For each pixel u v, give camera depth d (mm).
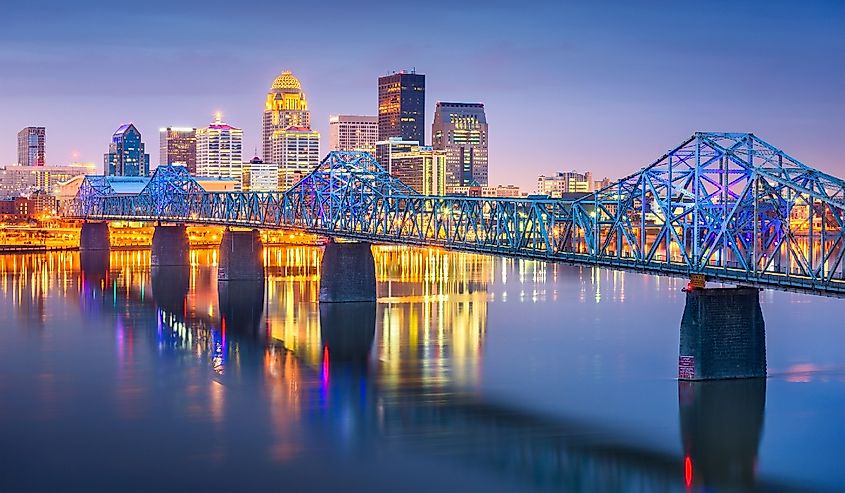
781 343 163000
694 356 134000
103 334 183500
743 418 120688
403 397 132875
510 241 171125
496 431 117688
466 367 151000
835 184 124625
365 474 104625
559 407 126812
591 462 107812
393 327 188125
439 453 110875
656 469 105688
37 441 115562
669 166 142000
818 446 111562
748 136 136875
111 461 109062
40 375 147875
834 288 117875
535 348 165250
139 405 130125
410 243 198000
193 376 147000
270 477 104188
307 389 138000
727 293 134625
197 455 110562
